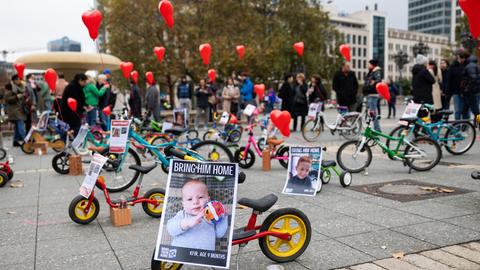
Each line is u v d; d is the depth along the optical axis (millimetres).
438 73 13164
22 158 10812
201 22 30109
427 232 4418
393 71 127625
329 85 54344
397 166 8141
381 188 6355
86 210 5043
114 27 29125
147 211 5242
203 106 17125
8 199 6434
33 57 19109
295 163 6336
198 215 3322
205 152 7922
